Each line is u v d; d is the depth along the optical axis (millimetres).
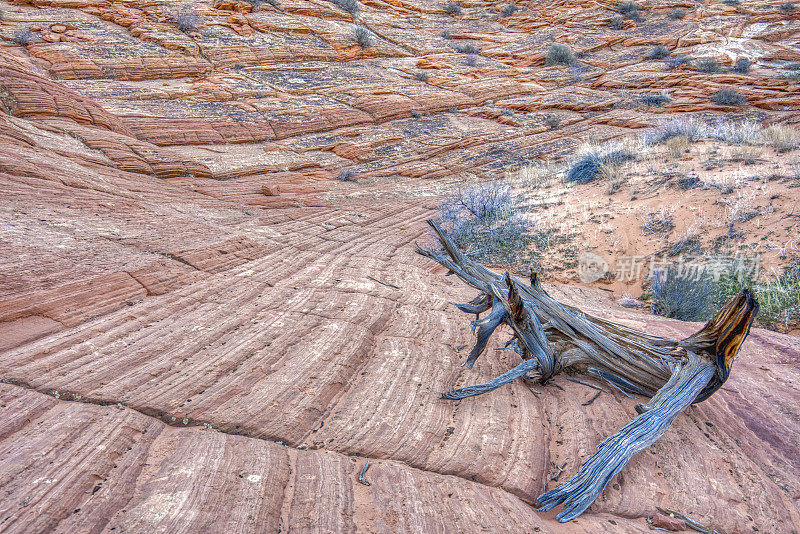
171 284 6016
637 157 13578
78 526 2393
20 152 8812
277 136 21500
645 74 31969
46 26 24625
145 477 2883
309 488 2975
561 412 4332
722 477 3604
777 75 29125
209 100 22703
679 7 42438
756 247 8484
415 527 2723
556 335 4961
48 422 3131
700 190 10438
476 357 4977
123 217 7867
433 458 3506
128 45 24672
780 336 6469
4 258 4992
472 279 5402
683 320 7809
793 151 11828
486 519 2887
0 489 2486
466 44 39312
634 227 10023
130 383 3791
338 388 4297
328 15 35781
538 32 42156
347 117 24141
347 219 12188
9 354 3814
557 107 28516
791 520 3246
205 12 29906
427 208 14328
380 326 5793
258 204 12891
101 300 5094
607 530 3020
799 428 4254
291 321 5418
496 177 19391
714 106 25547
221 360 4336
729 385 5062
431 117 26594
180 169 14258
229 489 2793
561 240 10414
